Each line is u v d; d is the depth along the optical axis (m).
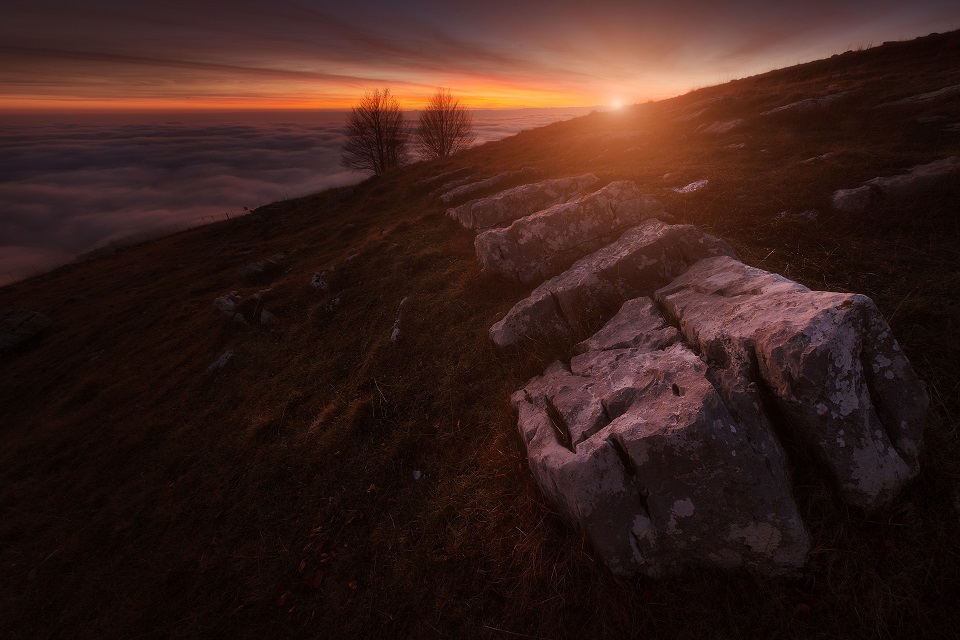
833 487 2.88
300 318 9.28
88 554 5.86
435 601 3.60
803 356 2.77
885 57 19.30
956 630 2.44
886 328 2.86
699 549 2.90
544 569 3.29
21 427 11.12
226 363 8.84
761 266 5.33
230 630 4.10
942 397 3.27
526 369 5.06
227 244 21.95
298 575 4.32
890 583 2.61
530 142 23.06
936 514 2.74
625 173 10.50
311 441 5.82
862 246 5.35
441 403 5.39
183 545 5.29
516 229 7.01
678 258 5.27
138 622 4.55
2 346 16.66
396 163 43.19
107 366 11.95
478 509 4.00
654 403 3.21
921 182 6.04
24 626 5.21
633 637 2.86
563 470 3.16
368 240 12.15
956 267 4.62
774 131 12.16
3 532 7.02
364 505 4.70
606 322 5.00
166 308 14.43
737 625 2.74
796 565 2.74
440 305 7.27
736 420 2.93
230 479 5.93
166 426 7.90
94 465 7.81
